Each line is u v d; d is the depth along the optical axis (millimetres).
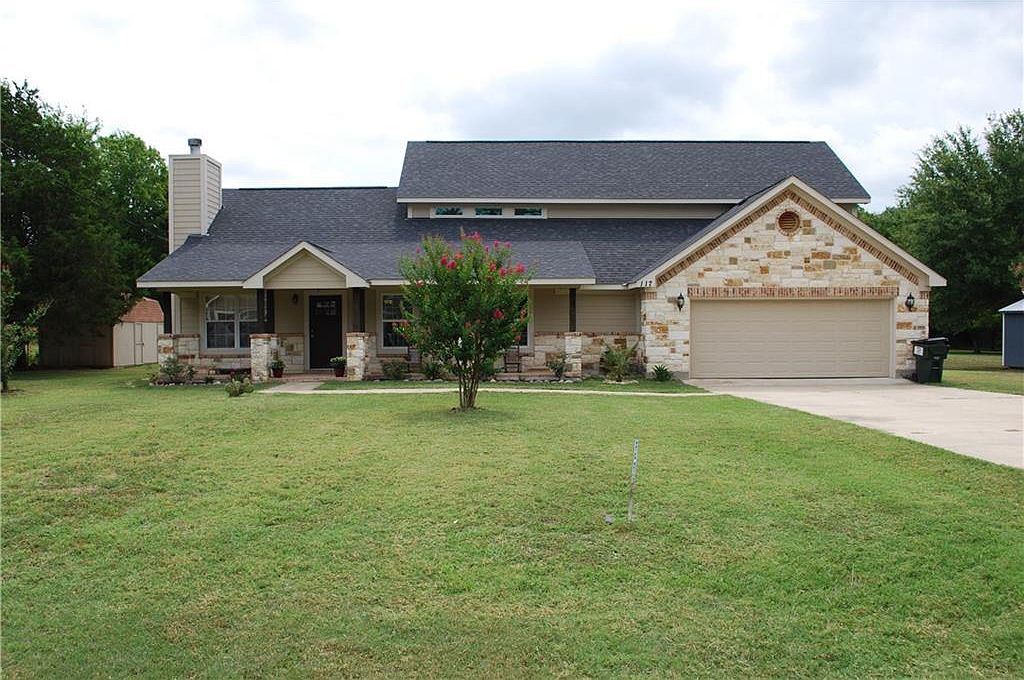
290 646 4566
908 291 19500
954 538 6066
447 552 5902
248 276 19125
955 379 20188
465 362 12547
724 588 5301
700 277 19359
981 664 4398
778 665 4383
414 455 8852
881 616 4926
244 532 6336
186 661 4418
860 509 6789
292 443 9586
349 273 18516
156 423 11188
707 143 26625
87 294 25328
